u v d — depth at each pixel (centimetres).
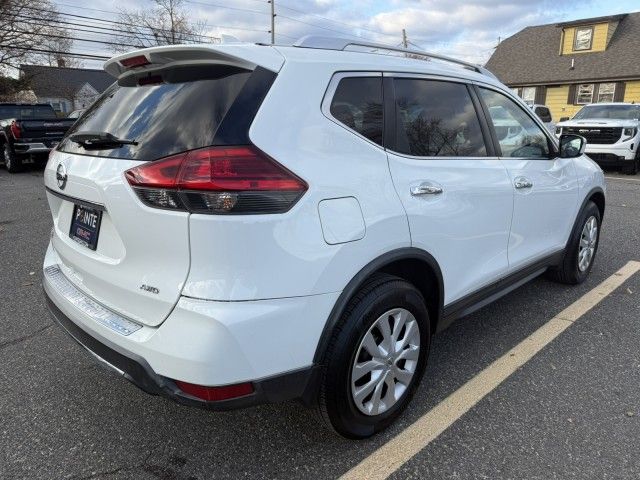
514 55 2933
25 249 577
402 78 262
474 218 288
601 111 1386
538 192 352
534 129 366
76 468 230
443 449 241
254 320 188
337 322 214
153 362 196
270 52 216
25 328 370
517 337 354
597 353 330
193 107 205
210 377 186
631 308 400
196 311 187
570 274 436
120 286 213
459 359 325
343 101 229
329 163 212
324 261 204
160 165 192
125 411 273
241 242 185
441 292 274
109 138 217
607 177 1229
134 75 251
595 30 2600
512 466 229
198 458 237
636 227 661
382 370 241
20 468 230
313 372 211
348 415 230
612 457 234
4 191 1004
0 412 271
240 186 185
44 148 1265
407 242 242
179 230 188
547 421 261
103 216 226
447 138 282
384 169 236
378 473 226
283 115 204
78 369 315
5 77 3108
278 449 243
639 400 278
